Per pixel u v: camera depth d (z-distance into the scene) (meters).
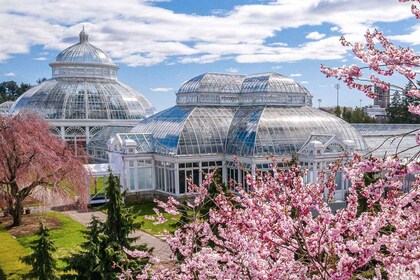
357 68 8.99
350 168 8.80
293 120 47.75
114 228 19.33
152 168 47.56
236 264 11.42
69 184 36.03
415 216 9.42
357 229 9.32
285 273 10.27
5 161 33.72
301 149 44.12
